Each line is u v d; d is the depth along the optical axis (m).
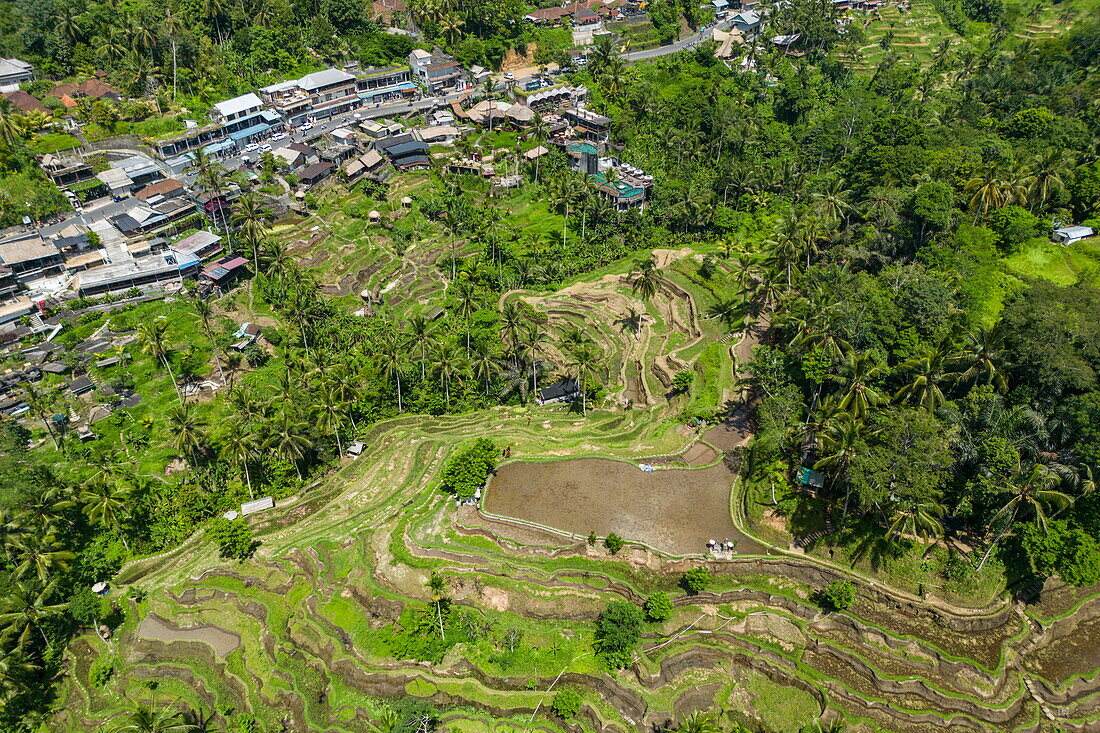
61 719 91.00
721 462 109.94
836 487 97.94
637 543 97.38
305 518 111.00
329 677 88.88
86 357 132.38
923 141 154.00
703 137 195.50
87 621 97.38
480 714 83.31
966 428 91.12
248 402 114.75
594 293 153.88
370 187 181.38
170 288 148.88
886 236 125.44
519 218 177.75
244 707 88.56
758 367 112.62
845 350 102.94
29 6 191.62
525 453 115.12
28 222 151.88
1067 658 88.19
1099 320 95.06
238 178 173.38
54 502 105.25
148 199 164.12
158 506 112.19
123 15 195.75
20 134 164.38
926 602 90.06
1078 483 86.81
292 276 151.62
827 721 81.69
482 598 93.06
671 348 135.75
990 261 121.12
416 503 108.31
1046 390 92.31
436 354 129.00
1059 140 161.75
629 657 86.25
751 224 167.12
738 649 87.81
